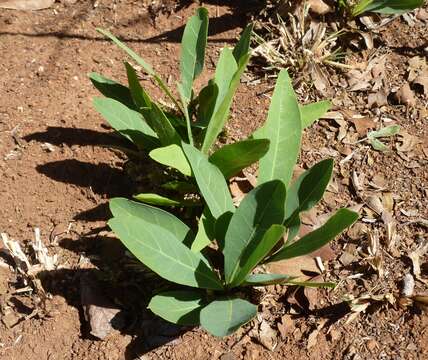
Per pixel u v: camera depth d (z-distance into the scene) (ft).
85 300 1.92
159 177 2.13
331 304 1.94
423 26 2.60
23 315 1.94
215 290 1.86
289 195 1.82
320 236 1.72
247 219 1.76
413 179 2.21
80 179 2.18
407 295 1.95
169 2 2.66
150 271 1.95
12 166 2.21
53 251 2.05
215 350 1.88
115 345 1.88
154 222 1.83
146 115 2.05
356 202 2.16
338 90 2.44
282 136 1.91
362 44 2.56
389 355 1.86
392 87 2.44
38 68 2.48
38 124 2.31
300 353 1.88
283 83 1.93
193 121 2.18
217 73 1.93
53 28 2.61
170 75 2.47
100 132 2.28
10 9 2.66
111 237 2.05
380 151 2.28
